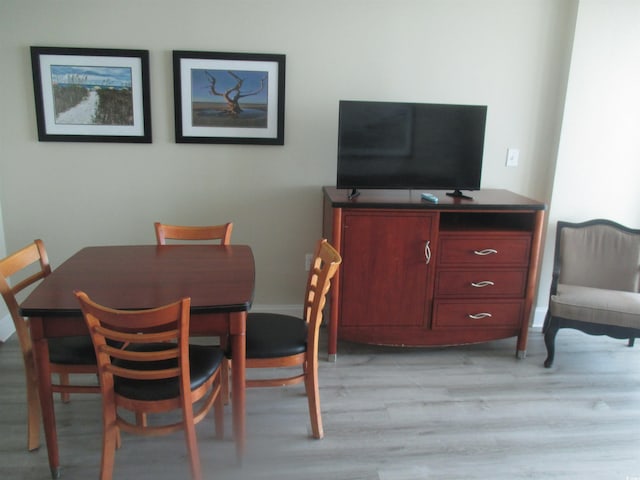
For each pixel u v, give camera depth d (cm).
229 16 287
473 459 201
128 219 309
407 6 294
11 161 294
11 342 294
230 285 186
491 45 303
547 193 325
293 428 220
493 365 282
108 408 167
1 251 301
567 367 281
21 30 277
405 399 244
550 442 213
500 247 273
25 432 213
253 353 196
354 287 273
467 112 276
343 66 299
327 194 284
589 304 266
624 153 314
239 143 302
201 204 311
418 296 277
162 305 165
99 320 158
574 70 298
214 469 193
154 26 284
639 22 294
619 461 202
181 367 161
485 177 324
